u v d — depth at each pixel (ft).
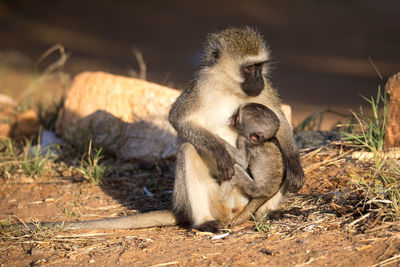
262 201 27.91
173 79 105.91
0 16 145.48
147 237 26.99
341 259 21.03
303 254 21.88
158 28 167.22
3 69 89.35
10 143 41.78
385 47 181.27
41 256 25.50
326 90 110.83
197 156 28.32
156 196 34.73
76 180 37.63
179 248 24.57
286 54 161.07
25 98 60.54
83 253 25.36
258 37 30.40
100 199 34.42
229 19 182.91
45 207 33.22
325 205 28.17
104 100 43.11
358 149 34.19
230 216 29.14
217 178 29.07
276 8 199.93
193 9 184.85
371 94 104.53
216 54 29.63
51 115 50.44
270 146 27.68
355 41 184.65
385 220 23.97
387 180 27.68
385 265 20.10
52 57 115.24
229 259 22.43
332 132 40.24
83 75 46.73
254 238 24.88
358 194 27.73
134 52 135.03
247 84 28.84
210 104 29.37
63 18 157.38
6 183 37.09
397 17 215.10
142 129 40.65
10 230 29.04
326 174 32.12
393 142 32.17
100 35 151.02
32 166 39.19
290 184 28.53
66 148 43.45
